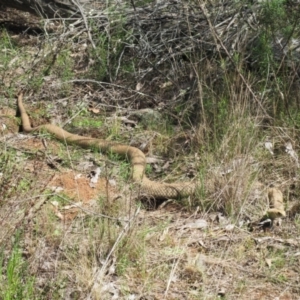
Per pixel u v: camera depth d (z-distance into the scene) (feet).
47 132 30.76
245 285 20.84
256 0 35.45
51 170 27.50
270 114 29.96
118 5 39.68
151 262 21.74
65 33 38.81
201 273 21.17
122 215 23.50
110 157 28.71
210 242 23.07
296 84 31.01
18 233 20.71
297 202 24.99
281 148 28.09
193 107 31.89
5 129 31.53
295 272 21.62
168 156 29.48
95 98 35.09
